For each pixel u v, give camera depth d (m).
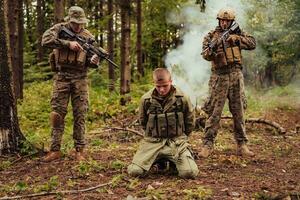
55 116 7.05
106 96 16.00
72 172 6.41
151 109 6.19
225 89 7.48
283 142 9.42
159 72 5.98
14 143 7.65
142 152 6.20
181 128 6.25
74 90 7.09
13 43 13.66
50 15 24.08
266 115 12.54
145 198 5.04
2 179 6.30
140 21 19.16
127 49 13.58
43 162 7.09
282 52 13.90
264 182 5.95
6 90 7.58
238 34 7.48
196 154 7.60
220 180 5.99
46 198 5.30
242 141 7.75
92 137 9.90
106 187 5.65
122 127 10.88
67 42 6.84
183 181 5.89
